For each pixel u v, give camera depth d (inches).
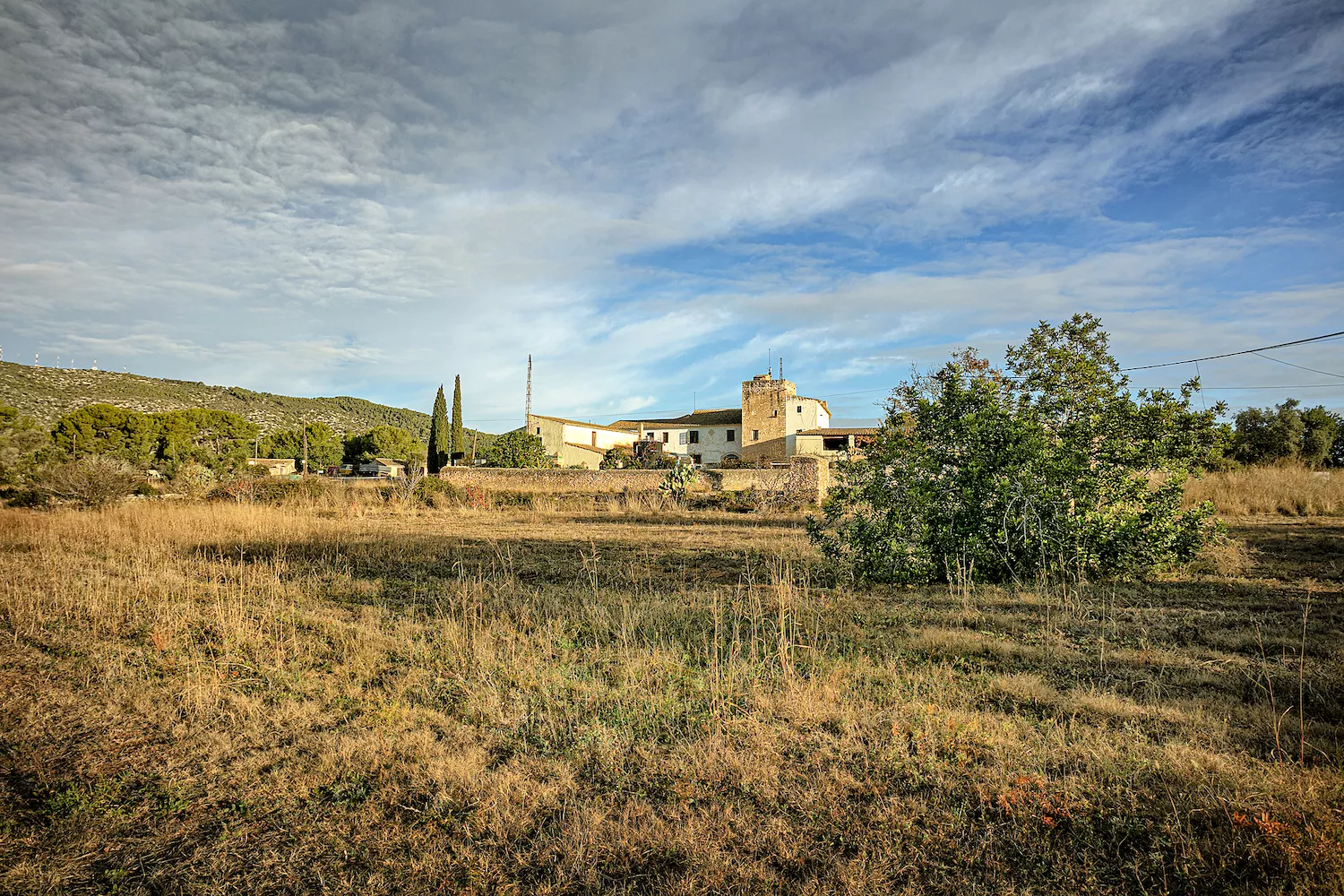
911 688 212.2
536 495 1027.9
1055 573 364.2
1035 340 490.0
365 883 126.6
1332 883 114.4
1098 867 126.0
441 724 194.2
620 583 390.3
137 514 675.4
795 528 679.1
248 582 383.6
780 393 2089.1
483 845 136.7
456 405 2230.6
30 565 428.8
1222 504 730.8
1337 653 227.5
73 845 138.6
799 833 138.2
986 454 381.4
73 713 202.8
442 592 362.0
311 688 221.6
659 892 122.3
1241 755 159.8
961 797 149.9
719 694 205.5
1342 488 748.0
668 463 1894.7
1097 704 193.0
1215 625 275.7
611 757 170.1
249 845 138.9
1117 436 388.5
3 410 1544.0
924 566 371.2
